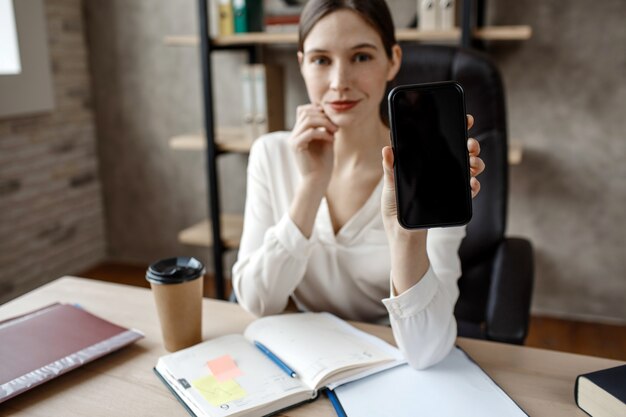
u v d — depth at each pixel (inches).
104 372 31.1
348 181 42.3
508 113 88.2
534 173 89.3
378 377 30.0
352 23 36.8
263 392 27.8
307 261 39.8
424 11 76.5
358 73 37.6
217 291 93.3
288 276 38.8
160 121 109.9
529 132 88.0
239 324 37.3
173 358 31.2
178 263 33.6
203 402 27.1
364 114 38.6
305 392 28.1
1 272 95.3
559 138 86.7
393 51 40.3
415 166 26.8
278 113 91.5
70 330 34.5
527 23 84.0
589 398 26.5
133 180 115.4
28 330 34.5
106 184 117.9
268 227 44.9
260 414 27.0
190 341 33.2
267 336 33.6
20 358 31.3
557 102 85.5
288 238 38.3
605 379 26.4
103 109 113.7
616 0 79.7
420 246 30.7
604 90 83.0
